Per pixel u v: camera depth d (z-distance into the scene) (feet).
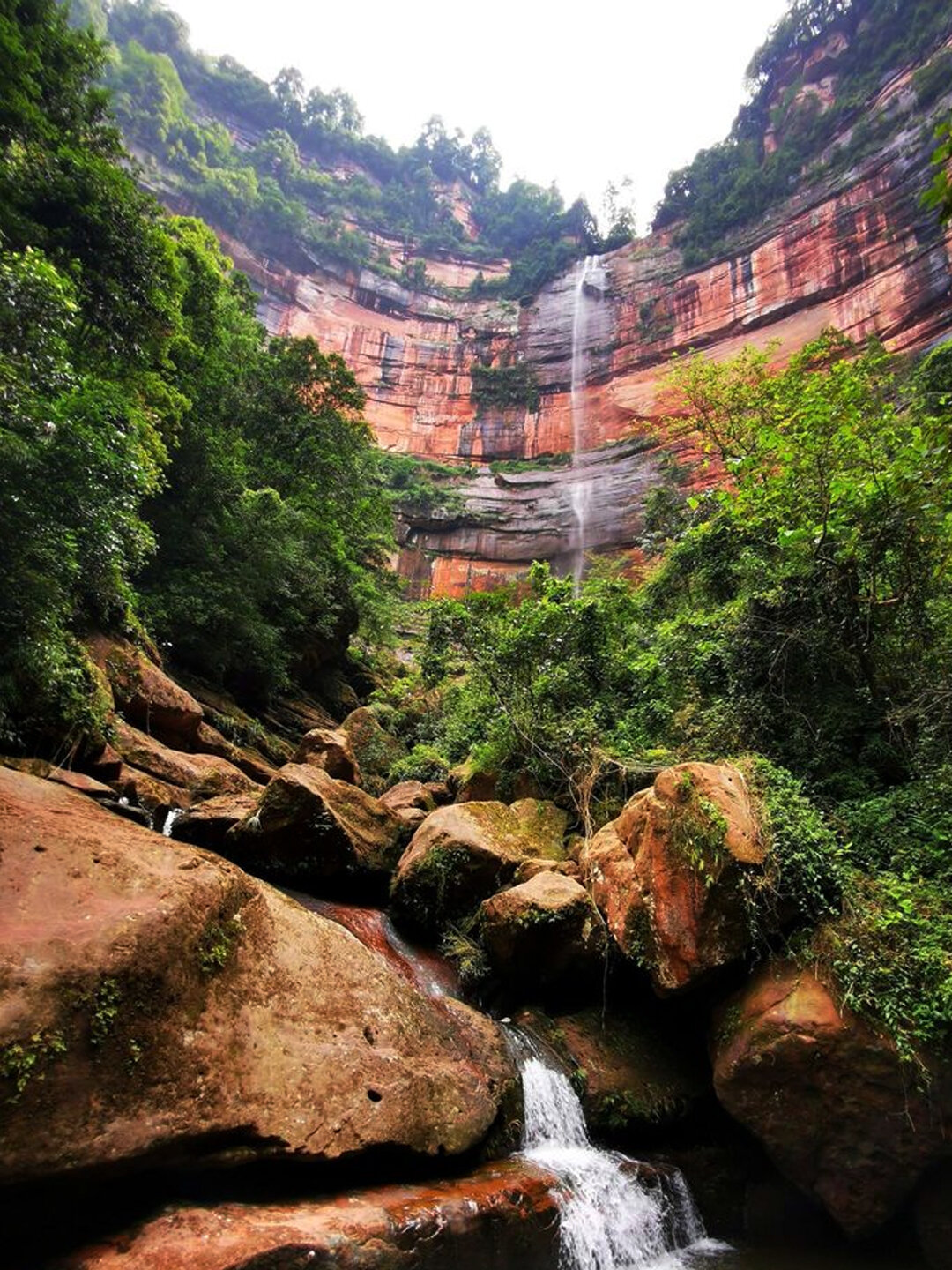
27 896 12.35
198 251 62.34
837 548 25.04
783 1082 16.42
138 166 45.32
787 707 26.16
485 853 26.58
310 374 78.28
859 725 25.17
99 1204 11.19
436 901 26.55
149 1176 11.62
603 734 32.32
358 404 81.41
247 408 71.67
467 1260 12.84
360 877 29.12
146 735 36.65
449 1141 15.30
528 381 182.39
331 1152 13.03
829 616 25.72
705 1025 20.25
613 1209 16.14
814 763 24.38
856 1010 15.71
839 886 18.10
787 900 17.89
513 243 241.35
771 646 27.07
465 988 23.65
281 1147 12.50
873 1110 15.56
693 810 19.51
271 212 187.11
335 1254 11.03
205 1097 11.94
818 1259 16.47
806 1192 16.87
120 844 14.79
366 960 18.26
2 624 24.75
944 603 24.66
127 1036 11.30
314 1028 14.89
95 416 26.21
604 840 24.13
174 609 49.11
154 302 42.29
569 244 207.31
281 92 248.93
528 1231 14.05
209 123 208.64
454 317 203.21
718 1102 20.12
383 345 190.70
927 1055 15.12
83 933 11.73
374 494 88.79
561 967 22.26
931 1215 15.71
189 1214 11.01
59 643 27.61
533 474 164.55
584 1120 18.95
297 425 75.41
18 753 26.22
